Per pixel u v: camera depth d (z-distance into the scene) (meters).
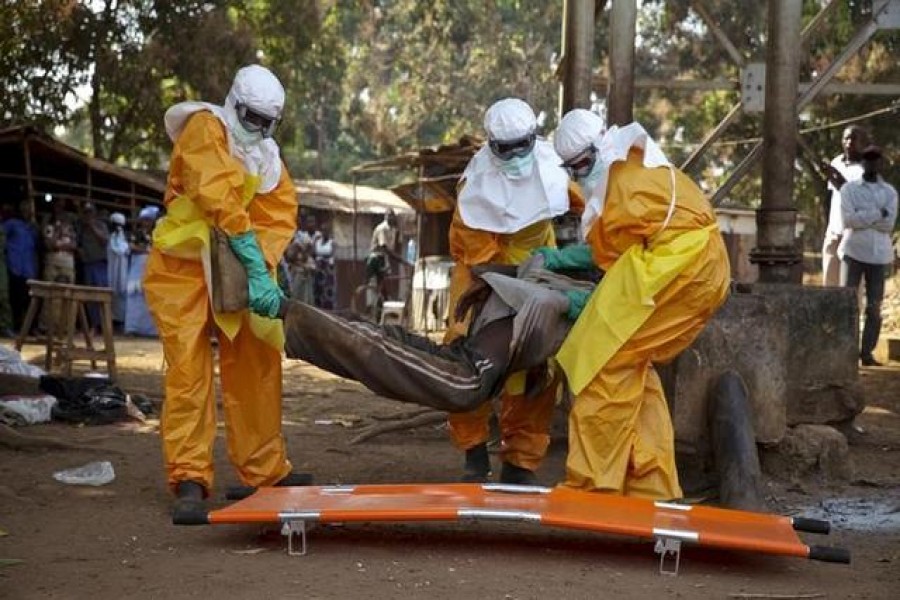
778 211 8.51
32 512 6.03
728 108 27.09
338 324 5.68
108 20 25.86
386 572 4.86
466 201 6.52
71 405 9.06
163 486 6.73
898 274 18.53
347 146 51.66
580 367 5.65
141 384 11.54
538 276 6.22
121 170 21.53
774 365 6.96
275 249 6.18
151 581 4.70
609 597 4.58
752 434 6.38
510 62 37.09
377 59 42.28
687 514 5.31
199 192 5.76
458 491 5.54
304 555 5.14
